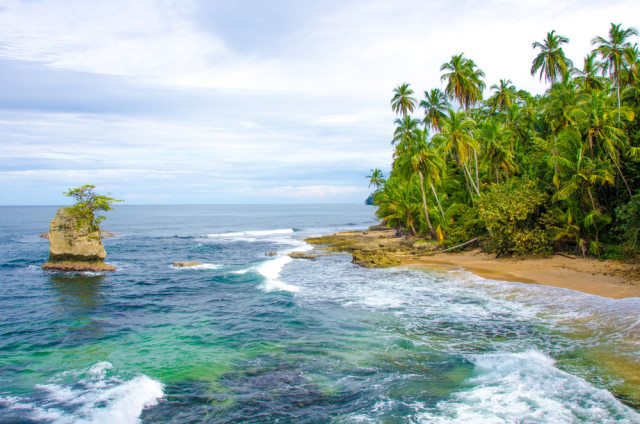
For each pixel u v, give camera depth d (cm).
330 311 1645
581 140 2542
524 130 3862
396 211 4722
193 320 1591
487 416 787
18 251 4353
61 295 2103
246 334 1384
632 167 2430
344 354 1164
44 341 1338
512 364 1027
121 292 2172
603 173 2345
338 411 844
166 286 2334
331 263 3097
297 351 1201
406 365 1070
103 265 2930
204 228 8962
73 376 1041
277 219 13162
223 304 1861
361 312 1612
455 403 848
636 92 3045
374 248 3809
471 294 1859
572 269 2262
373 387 947
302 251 4094
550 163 2667
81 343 1316
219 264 3291
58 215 2922
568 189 2431
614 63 3147
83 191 2912
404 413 816
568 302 1620
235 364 1111
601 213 2519
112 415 836
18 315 1692
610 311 1459
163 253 4147
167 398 919
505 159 3338
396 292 1966
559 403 823
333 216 15338
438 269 2589
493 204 2828
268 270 2766
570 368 990
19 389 963
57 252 2917
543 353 1098
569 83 3569
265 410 859
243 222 11425
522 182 2973
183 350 1233
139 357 1177
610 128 2405
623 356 1048
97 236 2956
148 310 1770
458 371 1018
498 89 4603
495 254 2950
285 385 975
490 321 1427
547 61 4012
